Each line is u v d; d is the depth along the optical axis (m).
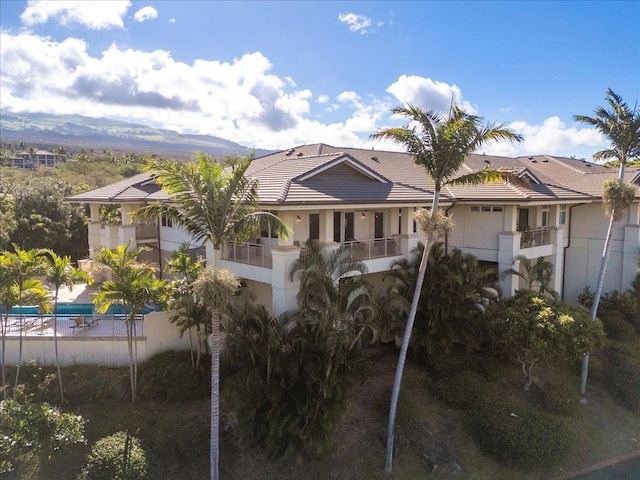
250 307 15.68
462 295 18.88
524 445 15.05
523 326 17.45
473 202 22.72
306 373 14.38
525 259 22.12
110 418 15.72
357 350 16.50
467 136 13.95
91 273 25.30
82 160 96.44
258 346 15.10
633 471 15.73
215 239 12.56
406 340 15.04
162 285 16.44
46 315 20.14
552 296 22.12
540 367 20.69
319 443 14.05
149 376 17.20
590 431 17.45
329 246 18.27
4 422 13.46
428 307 18.78
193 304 17.06
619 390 19.81
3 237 27.77
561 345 16.67
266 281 18.16
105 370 17.94
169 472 14.02
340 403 14.82
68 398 16.50
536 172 30.72
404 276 19.47
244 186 12.54
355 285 15.91
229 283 12.20
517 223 25.41
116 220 29.28
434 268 19.02
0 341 18.31
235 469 14.19
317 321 14.95
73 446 14.41
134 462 13.70
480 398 17.12
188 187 12.23
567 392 18.47
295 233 19.84
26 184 37.16
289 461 14.40
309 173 19.36
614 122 19.00
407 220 21.31
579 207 27.97
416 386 18.39
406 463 15.10
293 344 14.94
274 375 14.67
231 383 15.80
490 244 23.80
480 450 15.78
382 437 15.70
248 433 14.56
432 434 16.05
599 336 17.41
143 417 15.79
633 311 25.17
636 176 26.92
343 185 19.81
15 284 15.97
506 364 20.20
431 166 14.45
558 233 25.84
